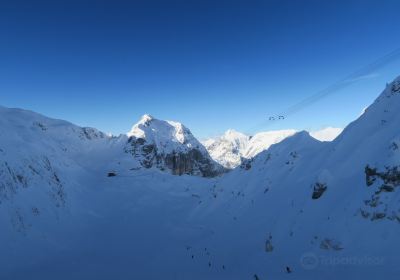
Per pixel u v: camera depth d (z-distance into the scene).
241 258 43.94
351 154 44.41
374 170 35.47
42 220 61.50
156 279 42.94
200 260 48.75
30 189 65.50
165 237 63.38
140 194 96.69
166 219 75.25
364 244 31.08
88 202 84.06
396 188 32.19
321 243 35.41
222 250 50.00
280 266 36.62
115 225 72.50
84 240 61.88
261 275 36.03
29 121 127.00
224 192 73.12
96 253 55.44
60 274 45.34
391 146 35.56
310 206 42.41
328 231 35.62
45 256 52.16
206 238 58.34
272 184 58.75
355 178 39.69
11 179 61.94
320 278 30.56
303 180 50.84
